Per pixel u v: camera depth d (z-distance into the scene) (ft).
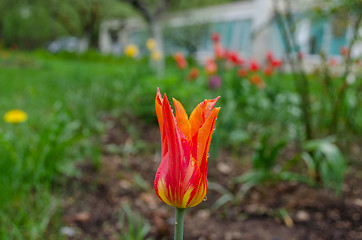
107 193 9.34
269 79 19.92
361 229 7.44
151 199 9.22
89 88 21.74
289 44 9.66
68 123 11.05
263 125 16.08
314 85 16.02
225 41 59.93
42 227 6.97
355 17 9.14
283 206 8.59
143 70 19.94
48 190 8.80
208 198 9.33
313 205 8.50
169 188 2.77
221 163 11.69
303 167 11.38
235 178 10.46
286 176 9.07
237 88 17.17
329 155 8.00
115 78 22.52
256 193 9.39
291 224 7.84
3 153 8.46
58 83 24.70
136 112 16.94
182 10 55.88
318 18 9.82
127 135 14.35
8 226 6.82
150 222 8.04
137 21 73.10
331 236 7.27
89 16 78.69
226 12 59.21
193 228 7.84
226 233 7.59
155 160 12.02
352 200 8.65
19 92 22.34
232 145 13.52
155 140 13.94
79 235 7.35
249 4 55.21
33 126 13.52
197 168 2.74
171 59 30.48
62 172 9.85
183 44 56.18
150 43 21.56
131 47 21.08
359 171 10.63
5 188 7.66
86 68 42.80
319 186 9.55
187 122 2.81
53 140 8.77
